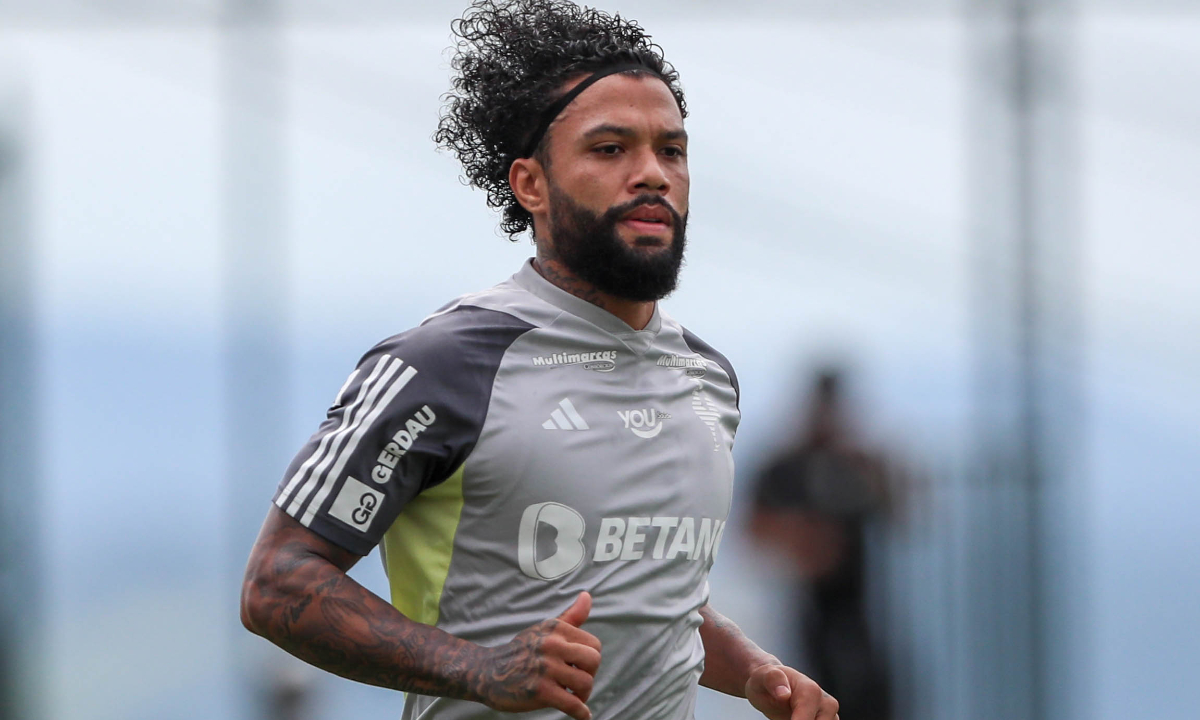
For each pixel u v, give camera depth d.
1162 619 50.75
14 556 30.38
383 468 9.44
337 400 9.91
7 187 31.20
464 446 9.58
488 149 10.99
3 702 29.70
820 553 25.55
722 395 10.95
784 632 25.64
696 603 10.30
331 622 9.19
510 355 9.84
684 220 10.34
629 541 9.82
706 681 11.36
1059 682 27.73
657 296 10.19
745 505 26.20
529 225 11.29
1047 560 27.52
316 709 28.39
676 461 10.12
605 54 10.37
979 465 27.91
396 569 10.05
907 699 26.03
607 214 10.02
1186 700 47.06
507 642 9.57
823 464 25.78
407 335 9.84
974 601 27.00
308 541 9.40
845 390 26.22
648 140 10.14
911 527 26.59
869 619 25.61
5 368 30.94
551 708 9.62
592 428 9.84
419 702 10.41
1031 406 28.55
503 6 11.30
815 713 10.74
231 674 28.92
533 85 10.42
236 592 29.64
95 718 31.73
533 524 9.64
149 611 34.81
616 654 9.80
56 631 32.84
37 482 30.67
